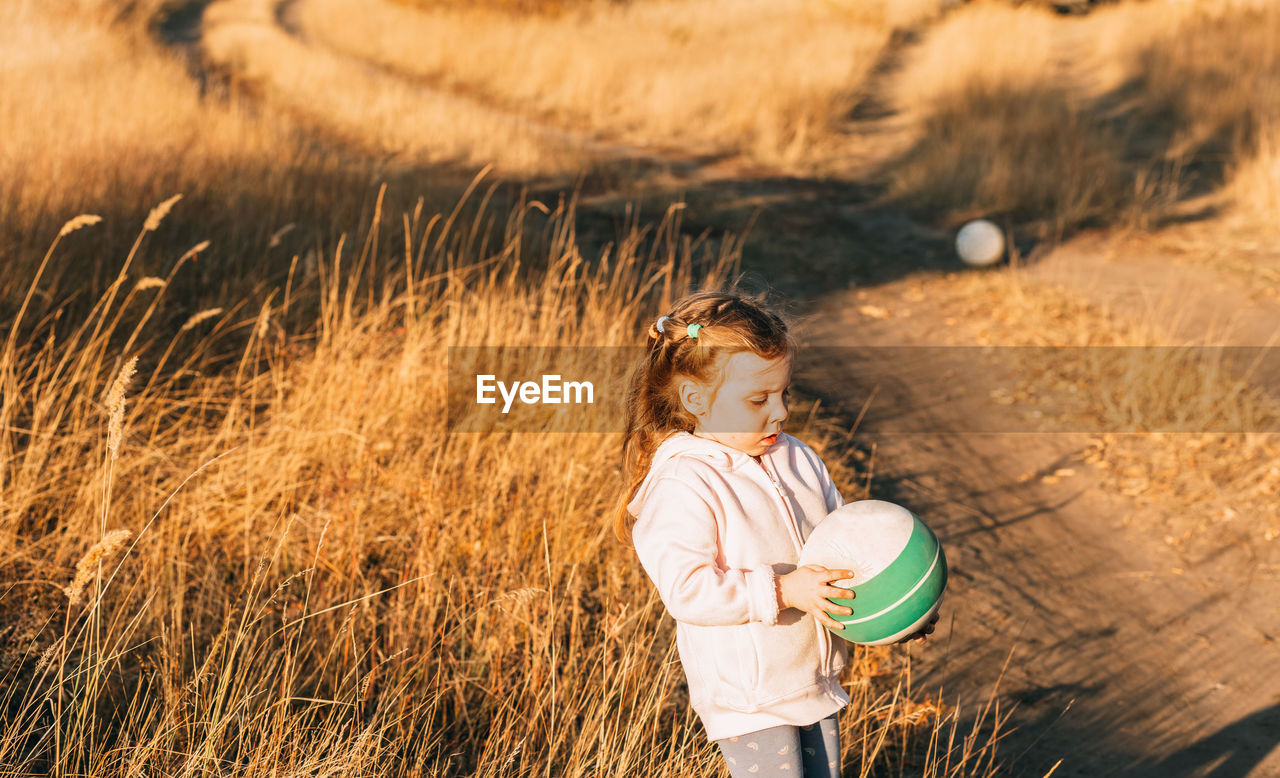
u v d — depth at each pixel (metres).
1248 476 5.45
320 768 2.54
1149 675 3.90
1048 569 4.67
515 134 14.05
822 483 2.07
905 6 24.33
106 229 6.16
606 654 3.04
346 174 9.28
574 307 5.73
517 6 25.95
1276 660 4.01
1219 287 8.73
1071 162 11.81
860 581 1.77
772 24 23.72
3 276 5.16
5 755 2.56
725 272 9.08
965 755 3.21
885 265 9.80
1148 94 15.26
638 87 17.56
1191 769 3.36
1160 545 4.91
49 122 8.70
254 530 3.72
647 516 1.88
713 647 1.88
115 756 2.61
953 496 5.34
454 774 2.84
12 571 3.32
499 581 3.61
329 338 5.02
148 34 22.64
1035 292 8.71
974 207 11.55
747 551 1.85
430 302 6.18
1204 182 11.95
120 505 3.62
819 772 1.96
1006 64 16.31
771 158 14.08
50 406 4.02
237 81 18.39
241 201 7.45
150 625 3.16
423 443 4.37
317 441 4.15
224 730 2.65
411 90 17.73
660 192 11.89
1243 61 15.57
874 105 17.23
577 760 2.76
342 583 3.48
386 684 3.05
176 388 4.77
